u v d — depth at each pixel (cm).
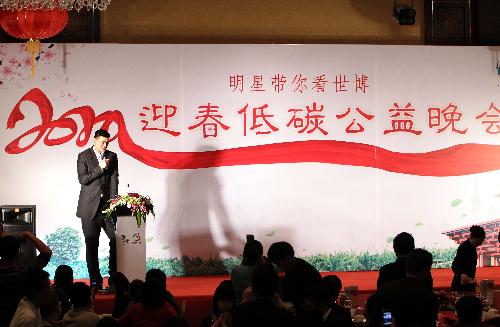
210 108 1093
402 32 1154
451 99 1124
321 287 563
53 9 926
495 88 1132
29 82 1075
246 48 1099
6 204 1070
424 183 1117
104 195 976
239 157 1095
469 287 789
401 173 1114
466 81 1127
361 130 1109
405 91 1117
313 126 1104
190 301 908
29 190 1073
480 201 1126
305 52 1105
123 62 1085
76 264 1075
